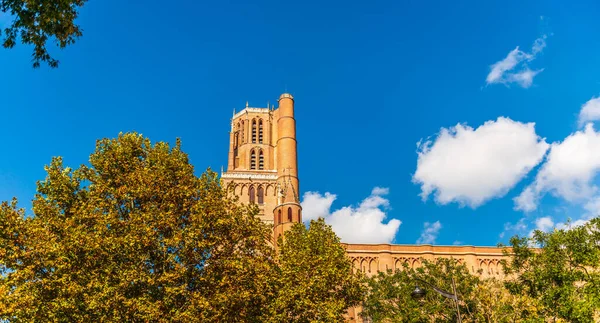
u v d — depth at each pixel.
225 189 33.56
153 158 32.44
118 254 27.30
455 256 81.75
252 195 99.50
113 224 27.95
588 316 34.00
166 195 29.73
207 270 28.86
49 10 15.98
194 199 31.38
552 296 36.19
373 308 48.03
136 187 29.72
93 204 29.28
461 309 43.94
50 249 25.73
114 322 25.03
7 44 15.88
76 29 17.17
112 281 26.34
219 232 30.48
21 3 15.85
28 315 25.36
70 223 27.62
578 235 36.78
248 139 108.69
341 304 36.22
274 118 111.81
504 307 40.53
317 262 37.97
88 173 31.56
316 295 35.78
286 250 40.16
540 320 36.19
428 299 44.56
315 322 33.94
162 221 28.44
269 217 96.88
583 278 36.44
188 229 28.80
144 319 25.25
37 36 16.25
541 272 37.28
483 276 80.31
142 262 27.55
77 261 26.41
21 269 26.34
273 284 34.81
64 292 25.31
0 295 24.77
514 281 42.50
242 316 29.64
